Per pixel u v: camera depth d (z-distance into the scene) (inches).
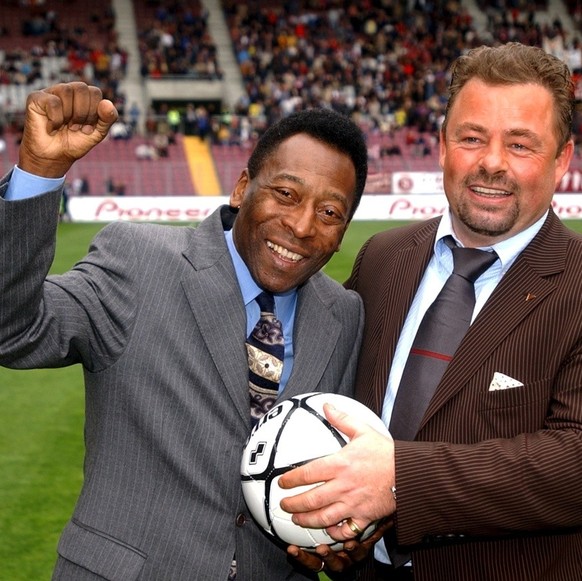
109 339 101.0
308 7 1673.2
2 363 95.3
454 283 114.4
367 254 135.9
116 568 99.3
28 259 88.0
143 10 1624.0
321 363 112.5
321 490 94.7
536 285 109.0
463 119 108.8
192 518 101.6
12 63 1359.5
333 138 103.3
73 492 257.0
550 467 94.4
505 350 106.9
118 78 1397.6
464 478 94.3
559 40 1535.4
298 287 114.9
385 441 97.2
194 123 1256.2
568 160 114.8
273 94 1359.5
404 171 1111.6
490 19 1610.5
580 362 102.7
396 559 114.6
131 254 104.9
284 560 110.0
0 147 1085.1
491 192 108.3
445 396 107.6
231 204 114.4
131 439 103.0
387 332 119.9
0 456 285.3
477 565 109.1
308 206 102.6
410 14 1641.2
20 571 209.2
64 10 1584.6
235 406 103.8
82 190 1023.6
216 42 1561.3
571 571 108.1
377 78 1448.1
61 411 333.7
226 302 105.7
